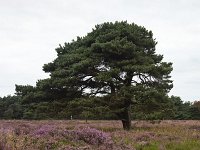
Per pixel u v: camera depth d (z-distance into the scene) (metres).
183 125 34.50
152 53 31.94
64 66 30.77
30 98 31.09
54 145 11.94
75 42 33.94
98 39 30.66
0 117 94.88
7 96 106.00
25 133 13.62
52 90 30.42
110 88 29.33
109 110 26.31
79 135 13.79
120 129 26.75
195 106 81.31
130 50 28.67
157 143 16.73
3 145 10.00
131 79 29.53
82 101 26.70
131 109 29.05
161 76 29.69
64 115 28.56
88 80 29.91
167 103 28.08
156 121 35.78
